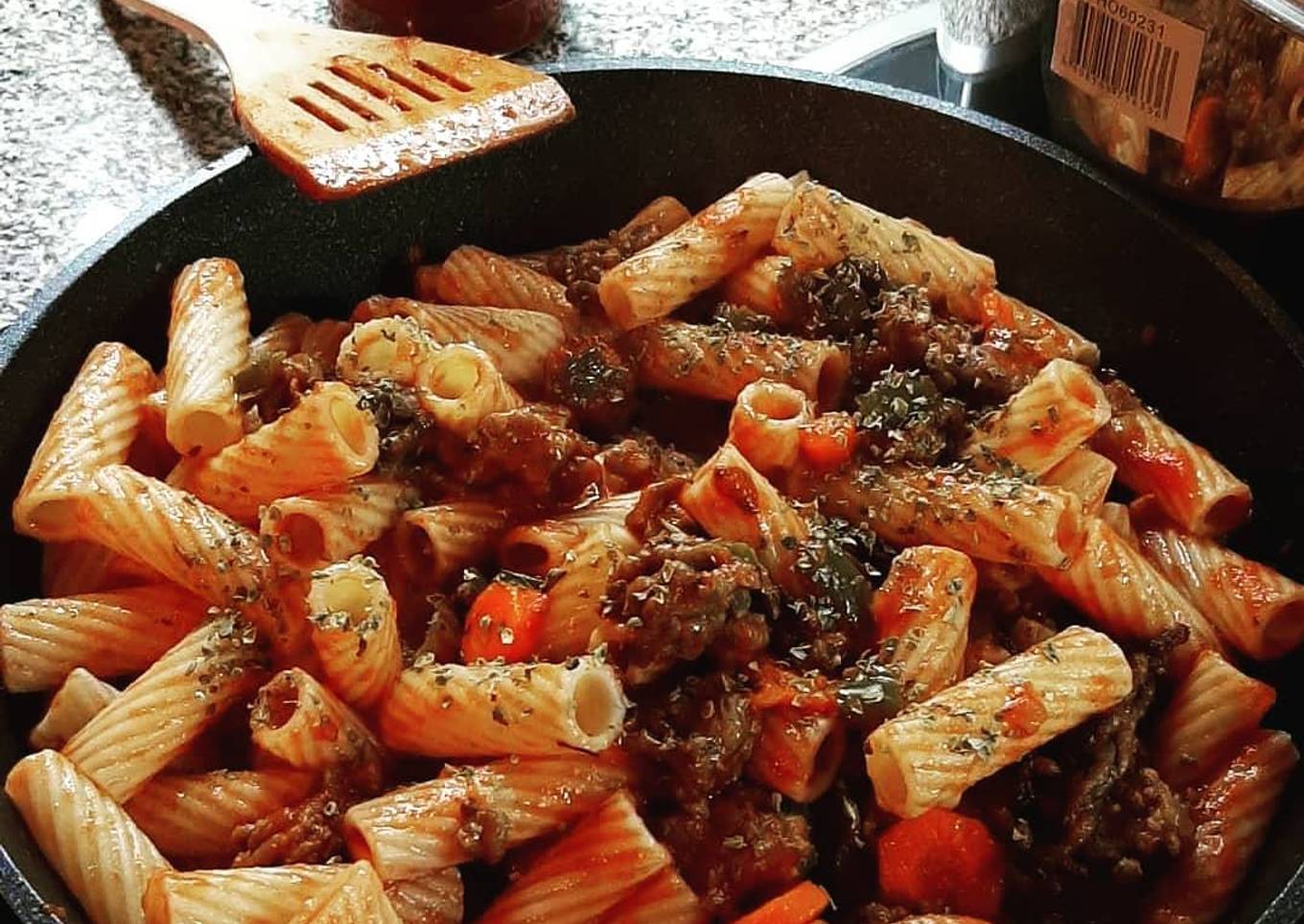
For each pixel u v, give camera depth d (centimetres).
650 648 34
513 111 42
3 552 38
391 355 40
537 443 39
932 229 46
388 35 49
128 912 33
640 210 47
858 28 53
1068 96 42
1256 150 39
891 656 36
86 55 52
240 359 40
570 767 34
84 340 40
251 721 35
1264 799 35
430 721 35
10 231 47
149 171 49
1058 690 35
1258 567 39
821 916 35
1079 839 35
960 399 41
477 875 35
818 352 41
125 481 37
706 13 54
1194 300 41
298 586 36
